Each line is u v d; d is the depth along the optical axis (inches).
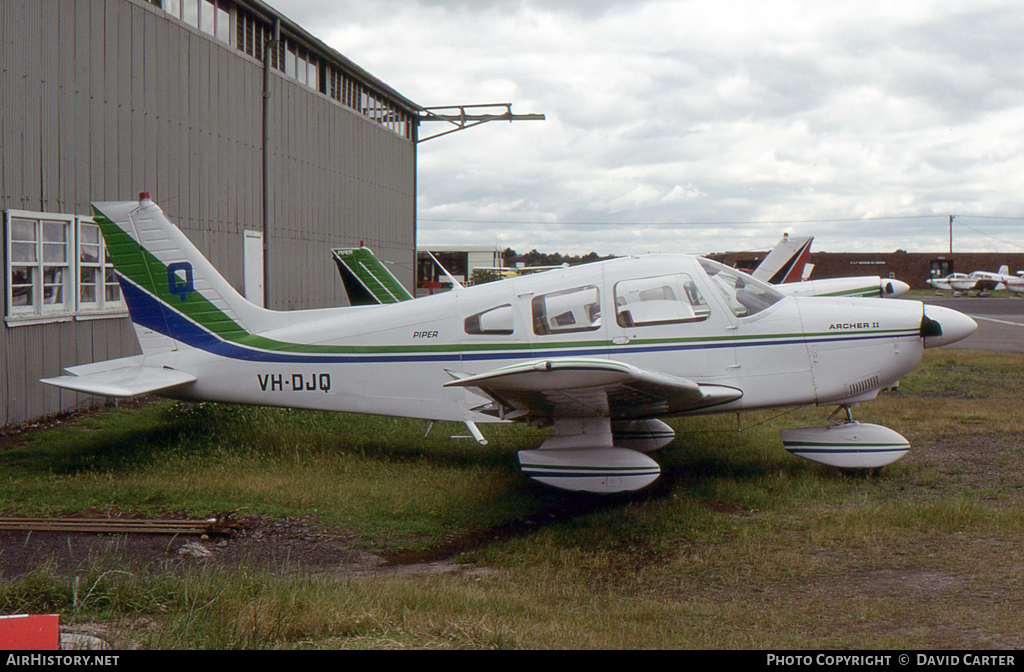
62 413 353.1
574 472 240.7
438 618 136.1
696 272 266.1
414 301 283.3
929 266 2568.9
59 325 350.9
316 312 290.5
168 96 426.6
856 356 263.9
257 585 149.9
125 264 291.3
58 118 341.7
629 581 177.5
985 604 150.4
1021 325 1011.3
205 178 465.1
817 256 2647.6
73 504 224.7
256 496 235.6
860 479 260.4
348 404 284.0
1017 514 207.2
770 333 262.8
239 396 289.1
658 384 213.2
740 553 190.5
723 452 300.4
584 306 267.1
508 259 3056.1
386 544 205.0
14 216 315.9
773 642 129.0
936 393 448.5
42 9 330.0
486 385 209.6
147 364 292.4
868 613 145.8
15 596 138.6
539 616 145.8
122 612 136.7
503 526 224.1
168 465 263.9
